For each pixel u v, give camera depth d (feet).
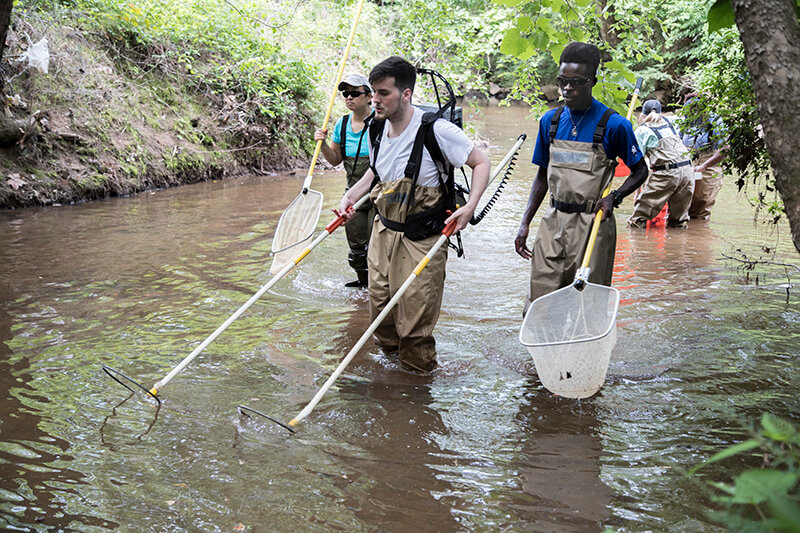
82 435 11.39
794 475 3.71
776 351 15.15
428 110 13.93
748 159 17.94
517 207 31.40
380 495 9.87
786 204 8.00
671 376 13.97
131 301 18.02
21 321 16.37
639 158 14.02
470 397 13.19
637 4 24.95
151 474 10.30
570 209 14.51
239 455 10.91
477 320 17.48
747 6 8.09
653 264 22.57
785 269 21.88
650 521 9.20
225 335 16.01
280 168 41.78
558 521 9.25
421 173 13.60
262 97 41.27
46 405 12.37
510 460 10.87
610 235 14.55
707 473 10.36
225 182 37.06
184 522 9.16
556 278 14.74
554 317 13.25
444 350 15.53
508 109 76.79
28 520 9.10
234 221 27.50
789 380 13.70
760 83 8.05
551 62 74.69
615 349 15.39
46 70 31.53
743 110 17.46
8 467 10.34
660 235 27.12
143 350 14.98
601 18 25.09
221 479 10.21
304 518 9.30
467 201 13.99
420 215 13.79
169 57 39.24
